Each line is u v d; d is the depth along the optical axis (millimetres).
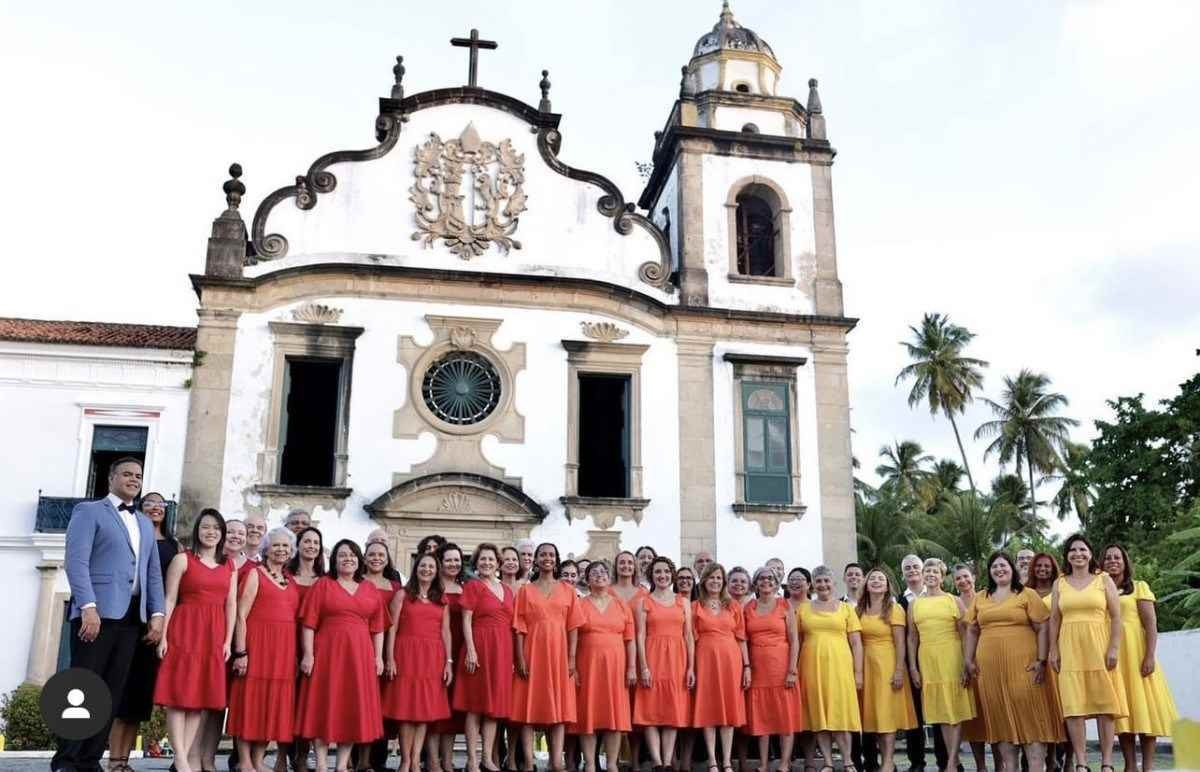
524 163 21859
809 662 10789
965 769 13258
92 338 19453
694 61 25016
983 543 37656
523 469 20156
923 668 10625
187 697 8750
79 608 8203
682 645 10633
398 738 10477
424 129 21578
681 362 21391
